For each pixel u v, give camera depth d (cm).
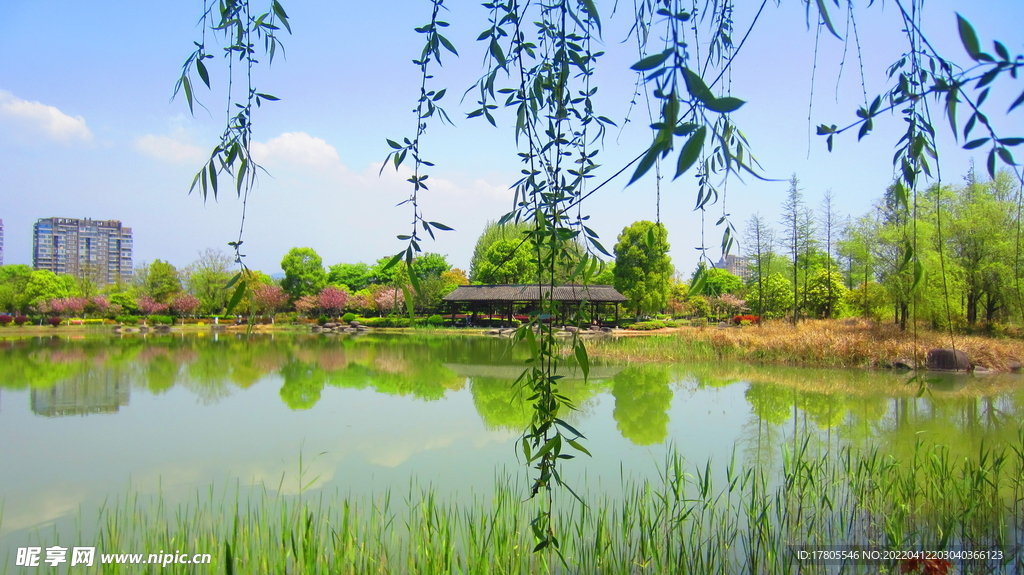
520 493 477
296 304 3600
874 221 1747
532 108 205
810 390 1030
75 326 3050
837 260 2670
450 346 2034
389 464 582
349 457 611
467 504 457
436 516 388
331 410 869
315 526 413
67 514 461
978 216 1579
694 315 3812
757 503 436
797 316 2314
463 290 3064
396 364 1475
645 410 856
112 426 767
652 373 1260
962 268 1469
